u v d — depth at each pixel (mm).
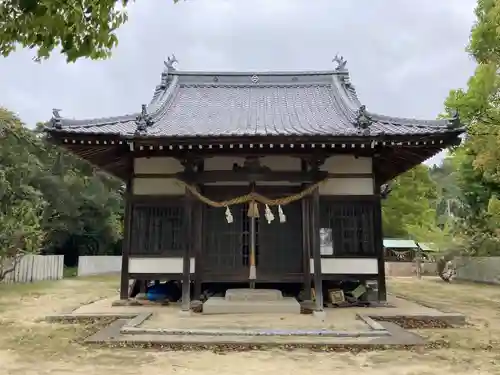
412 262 30406
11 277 21062
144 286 12805
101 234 34375
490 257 22859
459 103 13867
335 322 9141
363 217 11930
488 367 6156
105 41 3768
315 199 10773
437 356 6762
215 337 7766
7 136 19219
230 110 14625
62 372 5820
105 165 12930
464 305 13367
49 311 11633
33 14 3154
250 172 10789
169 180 12141
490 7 12961
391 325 9055
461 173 21641
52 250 32906
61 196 29641
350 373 5789
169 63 17078
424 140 10312
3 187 17875
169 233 11938
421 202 35000
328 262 11703
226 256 11930
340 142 10273
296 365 6191
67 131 10250
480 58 13961
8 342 7711
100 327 9102
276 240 12016
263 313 10242
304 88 16859
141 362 6344
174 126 12242
